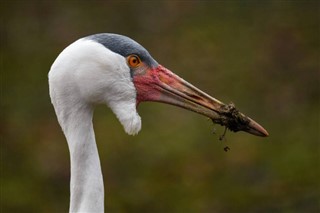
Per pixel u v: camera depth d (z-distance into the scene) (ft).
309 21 61.72
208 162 51.16
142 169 50.78
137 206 48.26
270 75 57.47
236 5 63.10
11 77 57.31
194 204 48.21
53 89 26.32
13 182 50.11
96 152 26.53
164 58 58.44
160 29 61.16
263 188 49.39
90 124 26.55
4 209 47.96
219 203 48.21
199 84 56.44
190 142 52.16
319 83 57.00
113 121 53.78
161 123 53.42
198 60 58.34
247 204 48.21
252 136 52.95
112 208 47.98
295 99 55.93
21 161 51.70
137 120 27.17
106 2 63.10
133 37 60.44
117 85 26.78
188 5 63.10
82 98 26.35
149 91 27.63
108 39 26.78
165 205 48.21
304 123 53.98
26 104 55.26
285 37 60.54
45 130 53.62
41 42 60.29
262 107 55.06
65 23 61.57
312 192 48.60
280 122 54.19
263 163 51.01
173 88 27.81
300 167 50.44
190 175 50.37
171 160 51.13
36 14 62.34
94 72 26.27
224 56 58.90
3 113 54.70
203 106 27.99
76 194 26.35
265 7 62.95
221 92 55.83
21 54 59.36
